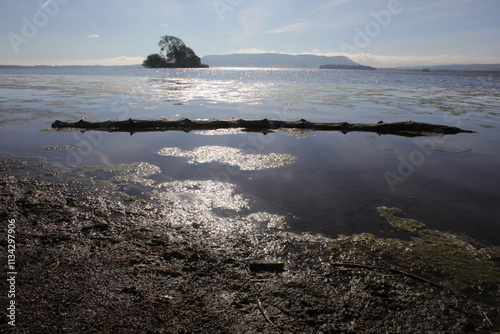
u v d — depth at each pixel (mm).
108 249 3172
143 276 2768
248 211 4188
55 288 2562
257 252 3223
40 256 3004
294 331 2221
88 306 2379
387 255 3252
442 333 2262
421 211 4301
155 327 2207
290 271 2922
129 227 3643
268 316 2348
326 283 2766
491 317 2428
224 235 3545
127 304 2418
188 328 2207
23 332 2096
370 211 4277
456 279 2885
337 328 2268
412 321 2363
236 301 2500
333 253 3256
